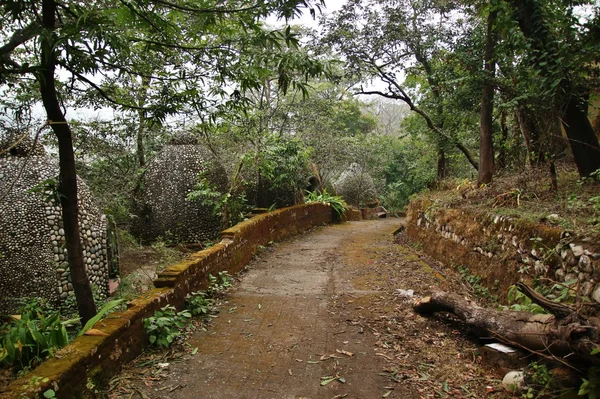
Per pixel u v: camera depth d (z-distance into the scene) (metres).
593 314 2.80
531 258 4.17
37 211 6.28
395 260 7.43
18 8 2.63
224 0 3.12
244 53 3.28
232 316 4.44
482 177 7.52
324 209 14.11
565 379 2.62
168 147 10.45
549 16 5.11
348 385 2.94
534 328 2.95
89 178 9.87
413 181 20.50
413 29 10.45
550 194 5.44
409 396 2.79
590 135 5.33
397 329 4.00
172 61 3.71
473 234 5.84
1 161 6.43
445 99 9.23
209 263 5.36
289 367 3.22
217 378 3.04
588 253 3.30
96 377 2.71
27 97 4.14
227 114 4.07
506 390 2.76
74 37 2.58
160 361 3.29
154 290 4.00
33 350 3.04
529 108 5.83
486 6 6.13
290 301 4.98
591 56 4.72
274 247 8.99
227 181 10.45
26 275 6.19
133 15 2.64
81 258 3.58
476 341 3.65
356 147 17.12
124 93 5.76
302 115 13.24
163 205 10.00
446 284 5.54
